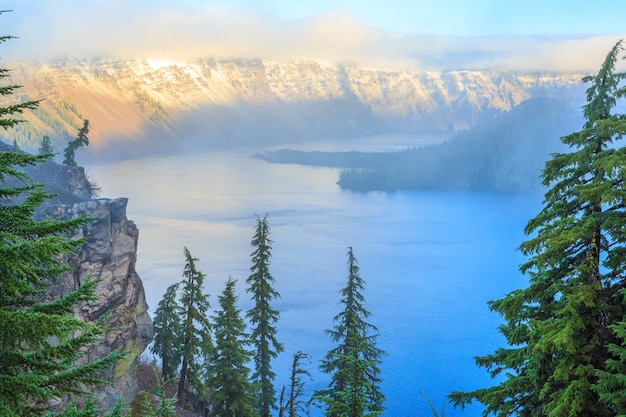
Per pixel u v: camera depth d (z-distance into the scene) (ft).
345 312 143.95
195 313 159.63
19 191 30.58
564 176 56.80
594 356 50.93
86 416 32.27
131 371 132.77
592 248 52.26
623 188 49.49
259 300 161.17
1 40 28.50
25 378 27.99
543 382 52.54
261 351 161.27
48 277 31.19
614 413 48.24
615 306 51.34
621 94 53.88
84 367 32.37
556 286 51.13
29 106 29.19
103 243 129.49
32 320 26.37
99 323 33.09
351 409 63.52
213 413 140.67
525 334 55.31
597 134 54.24
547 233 53.01
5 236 27.32
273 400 160.04
